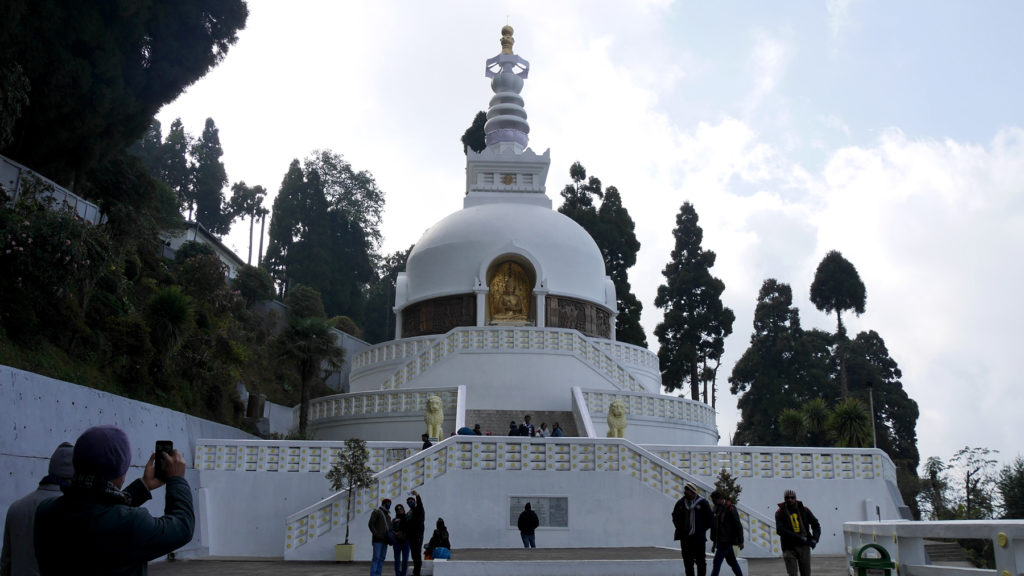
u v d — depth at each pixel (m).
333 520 21.22
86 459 5.28
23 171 24.83
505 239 41.34
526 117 51.16
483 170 46.91
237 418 33.56
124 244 32.66
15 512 6.66
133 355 24.47
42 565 5.20
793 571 13.81
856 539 14.64
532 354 33.94
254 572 17.66
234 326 44.53
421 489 22.08
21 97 22.14
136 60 29.62
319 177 85.62
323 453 24.70
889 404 66.75
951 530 9.63
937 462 49.16
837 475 25.27
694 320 63.16
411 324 42.25
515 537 22.02
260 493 24.28
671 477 22.59
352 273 85.50
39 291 21.06
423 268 42.38
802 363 66.25
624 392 32.12
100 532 5.09
